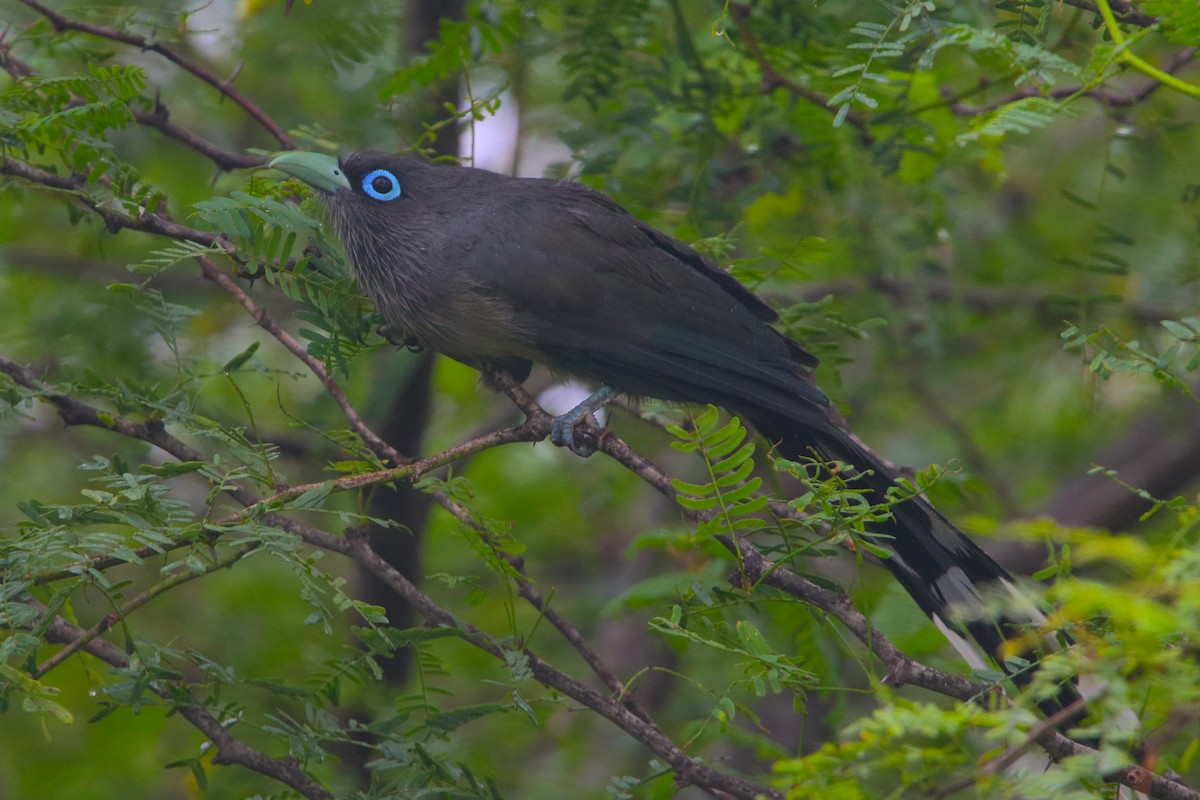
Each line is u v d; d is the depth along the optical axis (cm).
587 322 948
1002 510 1366
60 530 659
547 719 1221
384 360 1188
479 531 763
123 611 668
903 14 762
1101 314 1157
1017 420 1537
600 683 1347
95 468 709
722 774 733
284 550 676
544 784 1164
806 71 1074
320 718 744
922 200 1192
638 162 1116
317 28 1181
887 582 1038
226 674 723
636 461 793
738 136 1170
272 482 736
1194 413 1419
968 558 834
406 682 1160
